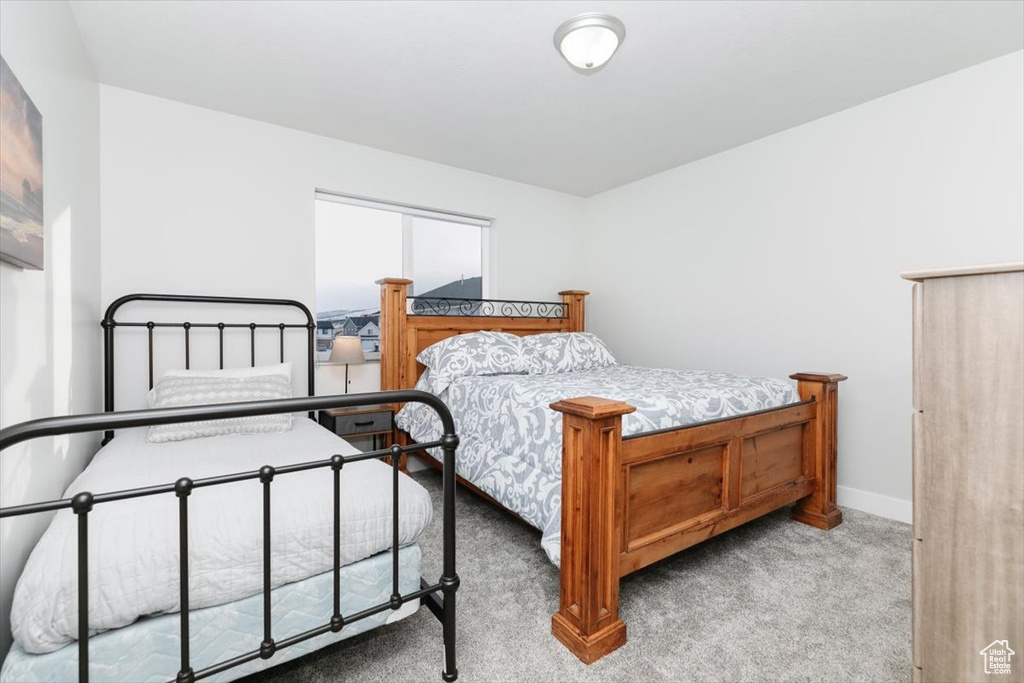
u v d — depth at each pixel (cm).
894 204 241
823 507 230
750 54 205
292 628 116
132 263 235
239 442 182
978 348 83
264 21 183
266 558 106
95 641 95
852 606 165
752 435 199
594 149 316
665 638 148
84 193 196
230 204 262
